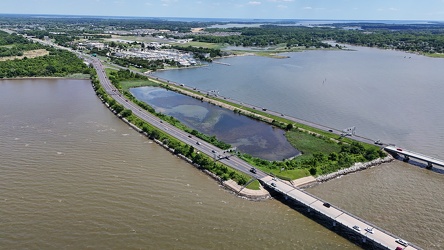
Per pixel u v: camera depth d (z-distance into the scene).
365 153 157.38
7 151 148.88
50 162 140.12
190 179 133.38
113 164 141.38
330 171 142.25
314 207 114.06
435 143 174.75
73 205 111.31
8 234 97.38
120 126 189.12
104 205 111.94
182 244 96.25
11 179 125.44
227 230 103.31
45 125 184.38
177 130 184.25
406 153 157.75
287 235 102.88
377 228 104.00
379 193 128.00
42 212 107.25
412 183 136.50
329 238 102.69
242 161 149.12
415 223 110.06
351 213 114.56
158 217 107.38
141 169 138.75
